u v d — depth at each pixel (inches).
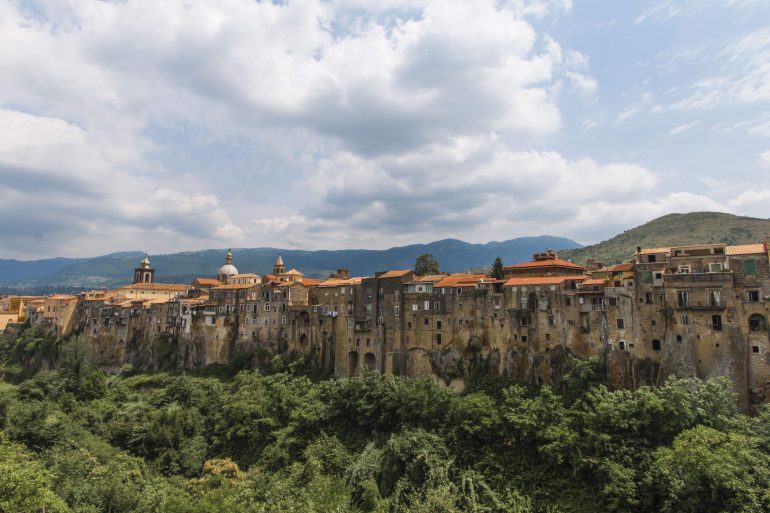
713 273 3302.2
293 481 3186.5
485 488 2945.4
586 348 3710.6
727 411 2790.4
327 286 5147.6
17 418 4333.2
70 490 2999.5
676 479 2433.6
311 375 4911.4
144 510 2903.5
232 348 5821.9
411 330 4557.1
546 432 2999.5
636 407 2901.1
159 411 4628.4
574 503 2741.1
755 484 2338.8
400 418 3641.7
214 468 3654.0
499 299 4153.5
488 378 4030.5
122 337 6948.8
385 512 2874.0
